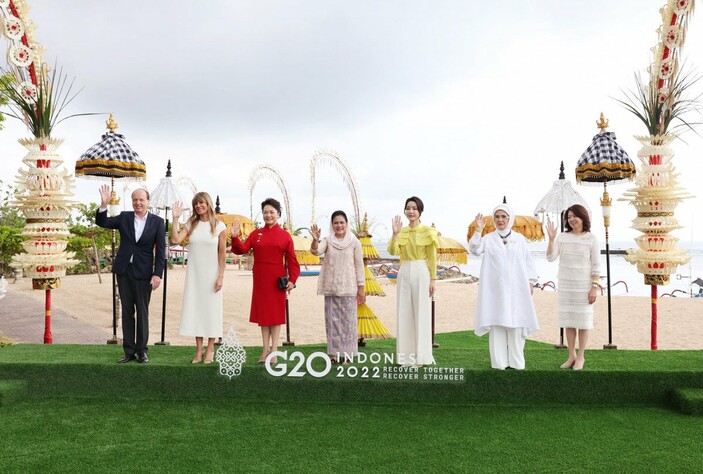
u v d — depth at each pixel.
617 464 4.15
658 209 7.79
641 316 15.65
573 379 5.73
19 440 4.55
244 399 5.77
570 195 8.26
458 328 13.40
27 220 7.89
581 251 5.95
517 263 5.90
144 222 6.00
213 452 4.32
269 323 6.01
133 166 8.26
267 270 6.05
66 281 28.64
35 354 6.41
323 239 6.61
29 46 7.73
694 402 5.35
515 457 4.27
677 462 4.19
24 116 7.85
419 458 4.24
